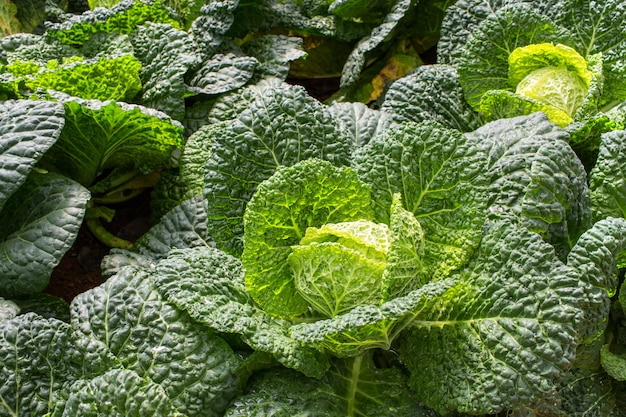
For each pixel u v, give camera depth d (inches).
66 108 61.1
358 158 56.3
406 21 75.7
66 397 53.0
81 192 59.8
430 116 66.9
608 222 54.8
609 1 65.9
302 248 52.5
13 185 57.4
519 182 56.7
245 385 54.8
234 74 69.2
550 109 63.6
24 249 58.1
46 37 69.4
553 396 57.0
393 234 51.9
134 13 70.0
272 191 53.2
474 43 66.7
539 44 63.9
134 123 63.0
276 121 56.7
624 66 65.3
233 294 55.0
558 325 52.0
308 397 53.8
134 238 70.5
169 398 52.5
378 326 51.6
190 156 66.3
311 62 78.0
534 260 53.4
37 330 53.8
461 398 52.9
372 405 54.7
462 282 54.8
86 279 67.7
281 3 74.6
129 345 53.4
